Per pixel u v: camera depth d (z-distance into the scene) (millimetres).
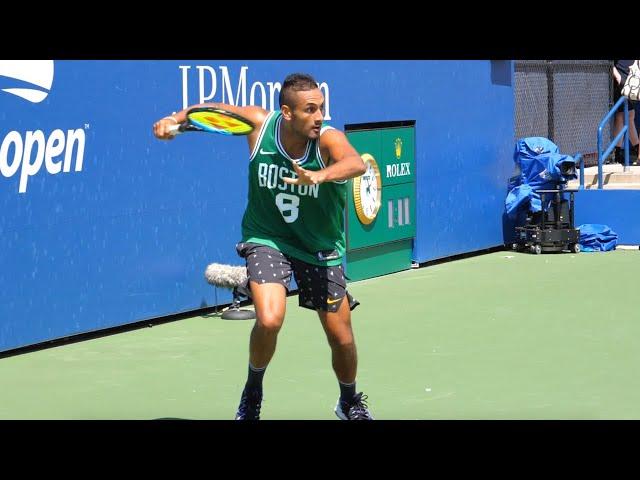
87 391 28938
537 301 41844
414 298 42875
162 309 38469
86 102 35125
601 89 67938
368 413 24609
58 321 34719
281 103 22250
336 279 23500
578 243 55625
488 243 56344
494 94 56500
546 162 56375
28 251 33625
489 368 31062
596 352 33000
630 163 68812
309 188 22672
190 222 39312
